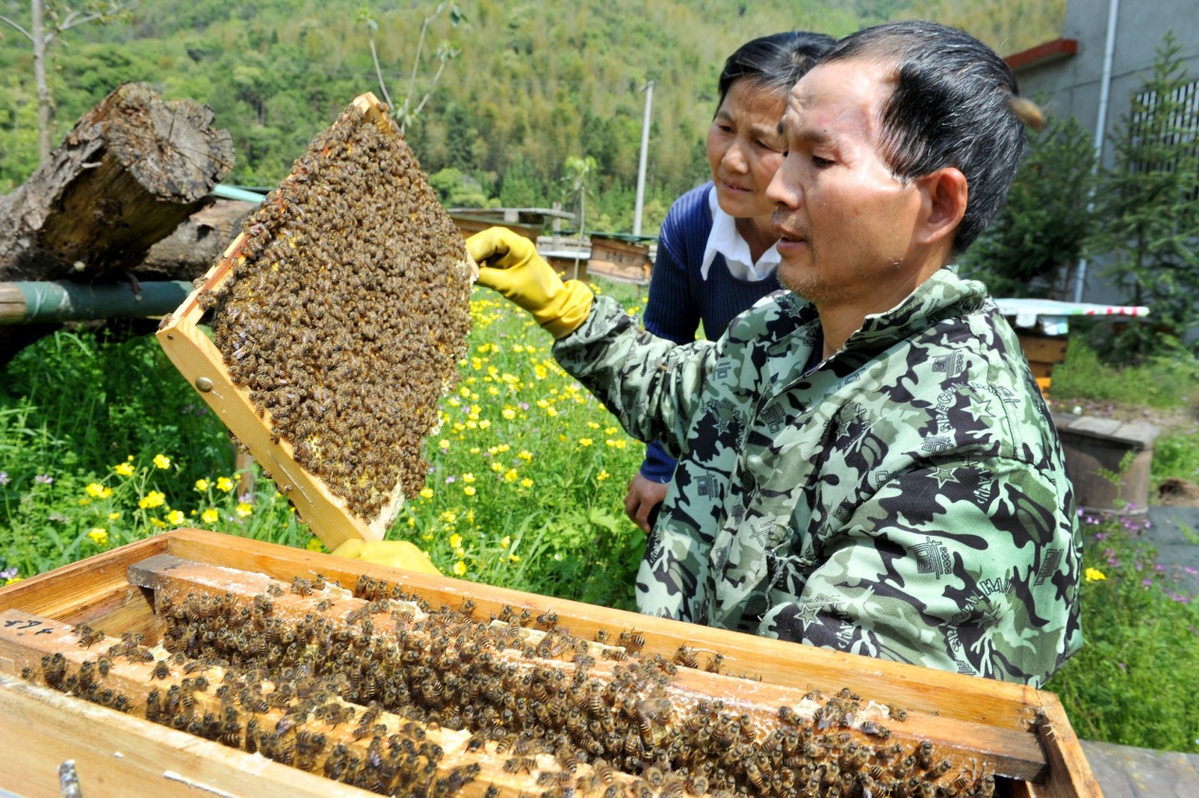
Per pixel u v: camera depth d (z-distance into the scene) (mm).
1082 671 3395
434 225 2178
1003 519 1231
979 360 1354
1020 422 1306
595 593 3334
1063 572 1305
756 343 1831
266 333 1549
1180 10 12812
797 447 1462
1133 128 12375
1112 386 10508
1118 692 3223
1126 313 5582
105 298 3533
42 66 6617
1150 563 4691
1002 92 1354
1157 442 7707
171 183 3115
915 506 1240
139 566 1419
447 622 1225
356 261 1835
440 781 904
